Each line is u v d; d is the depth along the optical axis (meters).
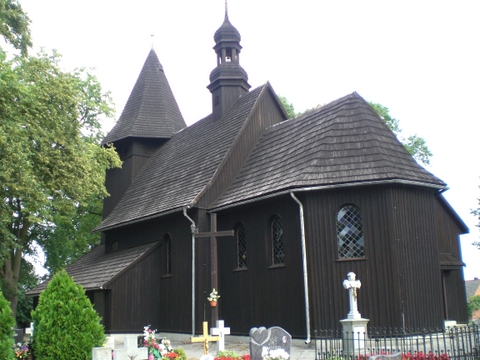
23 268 33.62
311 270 16.81
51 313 12.79
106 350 12.35
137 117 29.81
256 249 19.09
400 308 15.86
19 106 18.64
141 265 22.69
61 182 20.55
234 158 22.11
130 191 28.33
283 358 11.05
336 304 16.44
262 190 18.83
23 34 21.45
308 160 18.05
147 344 13.18
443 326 16.84
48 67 20.42
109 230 27.06
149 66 31.89
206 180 21.38
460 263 21.06
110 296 21.78
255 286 18.88
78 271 26.66
